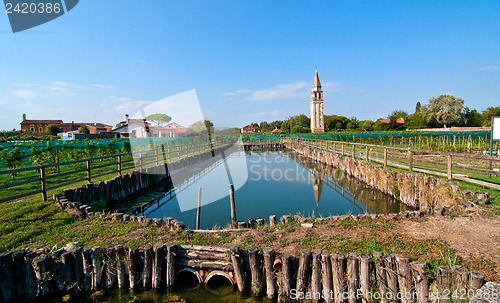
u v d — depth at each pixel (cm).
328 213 912
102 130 6469
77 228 590
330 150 2112
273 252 438
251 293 455
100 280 467
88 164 927
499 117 881
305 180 1495
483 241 479
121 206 1012
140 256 476
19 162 1168
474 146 2147
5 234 545
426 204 860
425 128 5416
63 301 442
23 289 440
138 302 446
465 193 714
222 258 469
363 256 405
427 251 448
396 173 1049
